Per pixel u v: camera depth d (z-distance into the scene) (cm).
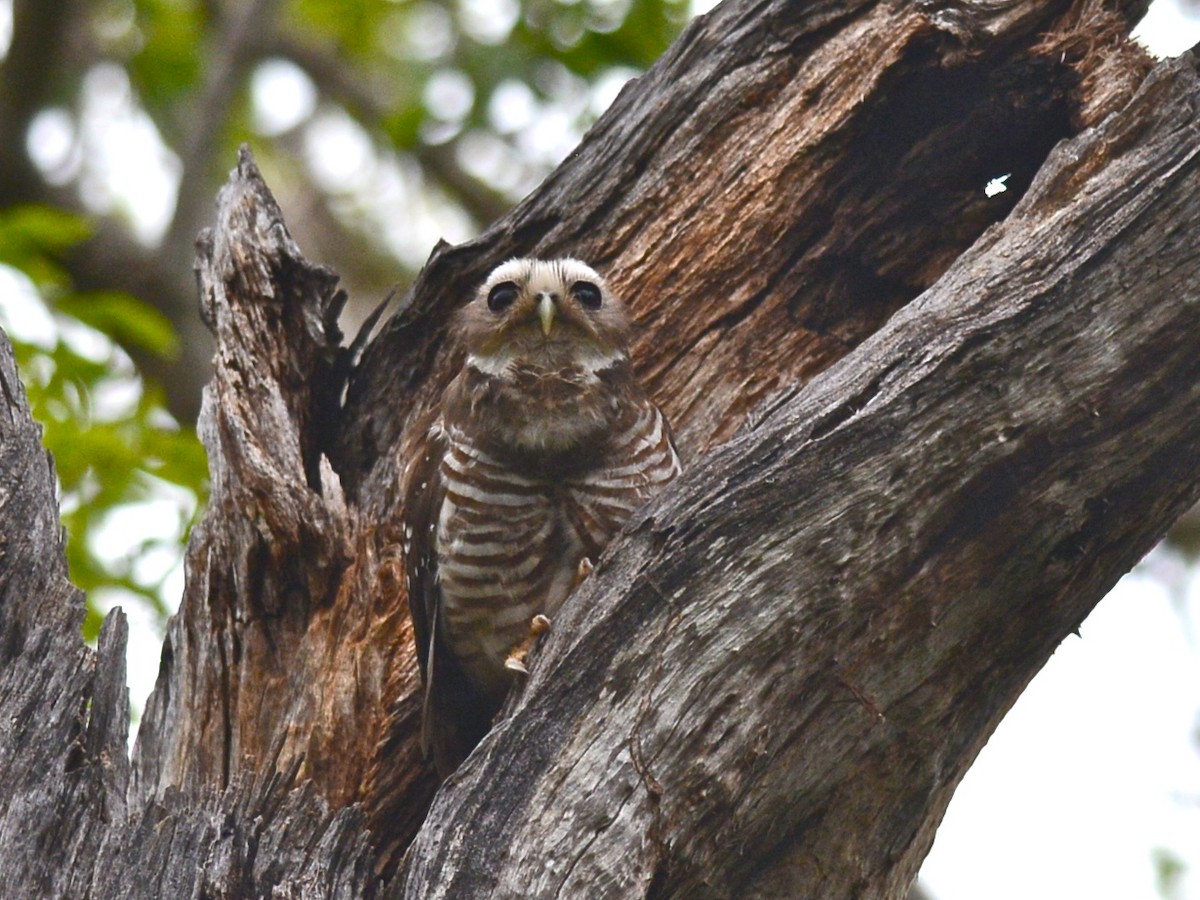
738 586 810
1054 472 832
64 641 863
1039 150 1120
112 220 2161
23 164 2144
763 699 804
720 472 830
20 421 921
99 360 1517
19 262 1532
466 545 1070
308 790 819
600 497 1074
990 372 831
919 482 823
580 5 1892
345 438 1210
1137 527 863
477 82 1933
